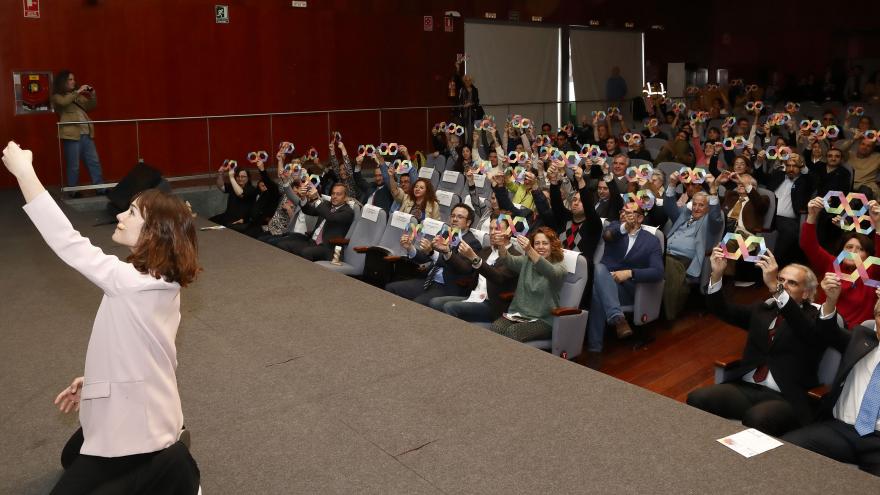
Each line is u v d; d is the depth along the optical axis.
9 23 10.92
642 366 5.60
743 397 3.87
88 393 2.27
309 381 4.02
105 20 11.66
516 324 5.06
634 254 5.90
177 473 2.30
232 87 12.95
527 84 16.84
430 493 2.91
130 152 11.87
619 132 16.28
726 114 14.52
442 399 3.76
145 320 2.26
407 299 5.59
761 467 3.06
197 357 4.39
